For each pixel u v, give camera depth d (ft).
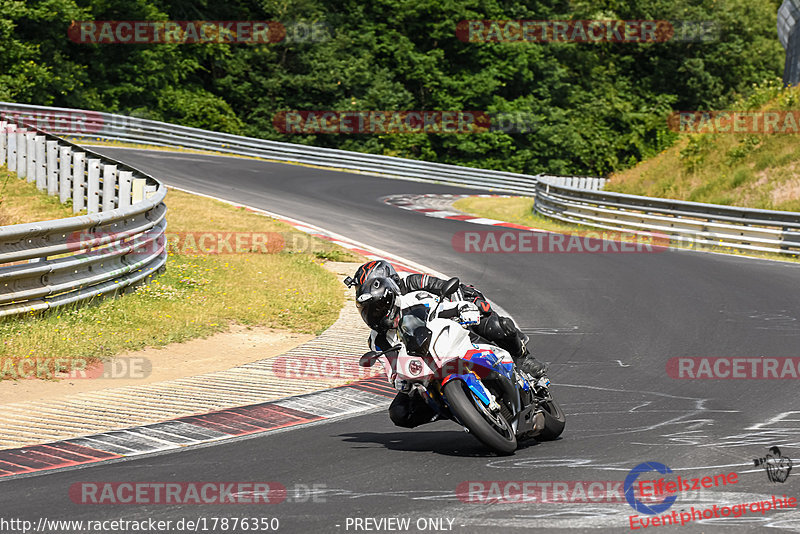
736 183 173.68
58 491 35.27
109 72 303.89
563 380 61.62
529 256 125.39
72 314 69.41
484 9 382.42
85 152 118.11
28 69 266.57
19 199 121.60
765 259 125.39
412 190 225.35
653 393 57.00
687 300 93.81
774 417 49.55
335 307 87.66
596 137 400.26
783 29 237.66
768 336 75.56
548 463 39.37
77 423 47.16
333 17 366.22
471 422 39.01
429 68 362.12
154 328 71.15
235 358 66.90
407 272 108.47
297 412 51.44
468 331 40.93
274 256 111.34
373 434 46.34
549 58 409.28
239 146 268.21
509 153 369.50
